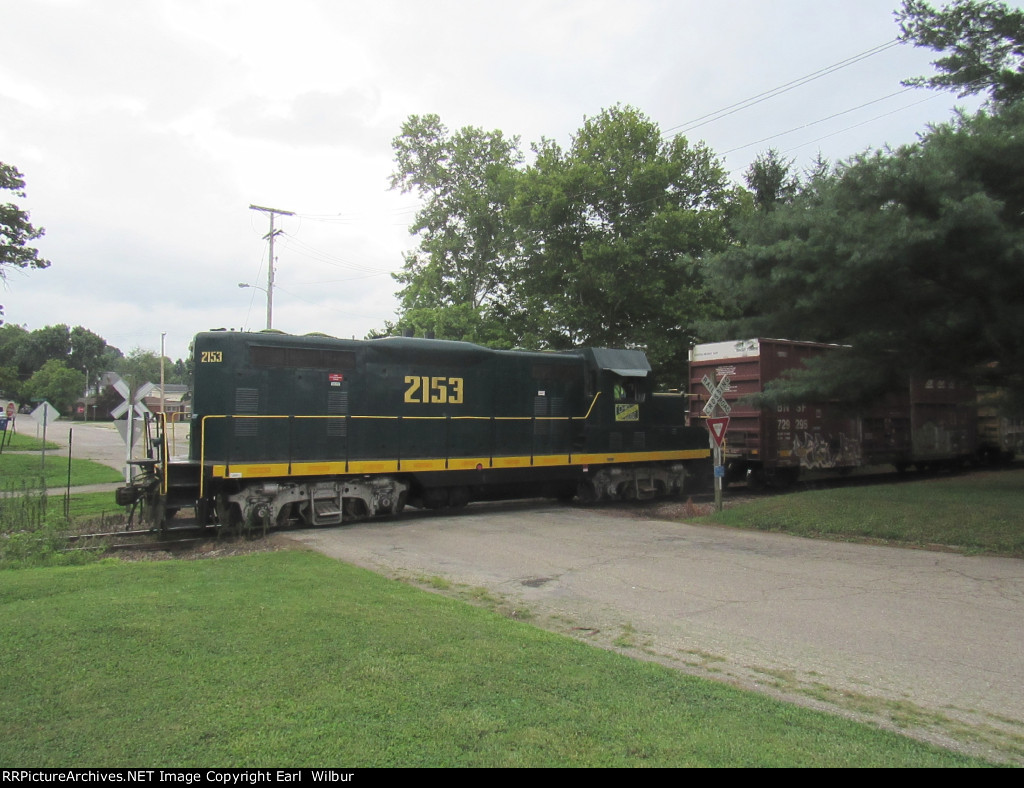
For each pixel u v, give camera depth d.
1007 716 4.82
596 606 7.70
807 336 14.17
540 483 16.31
